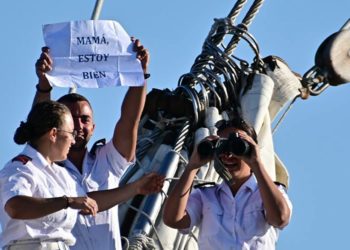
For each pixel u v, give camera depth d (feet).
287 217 44.88
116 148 46.47
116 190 45.32
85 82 45.55
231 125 46.55
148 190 45.65
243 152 44.91
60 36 45.73
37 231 43.06
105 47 45.83
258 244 45.42
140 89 46.32
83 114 46.24
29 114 44.11
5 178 43.09
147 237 53.26
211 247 45.47
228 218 45.60
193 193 46.26
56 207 42.32
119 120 46.55
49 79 45.37
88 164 46.32
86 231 45.32
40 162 43.70
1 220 43.19
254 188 45.73
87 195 44.98
